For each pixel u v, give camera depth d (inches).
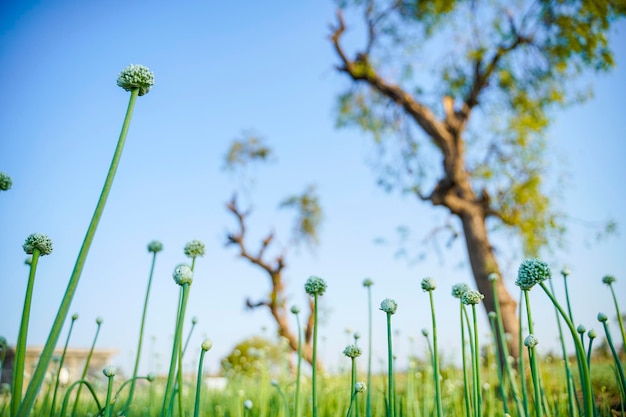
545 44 504.7
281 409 137.5
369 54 590.2
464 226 499.5
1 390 150.9
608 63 463.5
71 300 48.3
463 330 81.6
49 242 56.7
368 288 101.6
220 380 244.4
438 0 534.3
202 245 85.5
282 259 733.9
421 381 174.1
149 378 79.5
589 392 55.2
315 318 79.1
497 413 128.5
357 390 78.6
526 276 65.9
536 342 74.2
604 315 85.9
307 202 879.7
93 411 135.2
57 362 143.4
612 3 464.1
